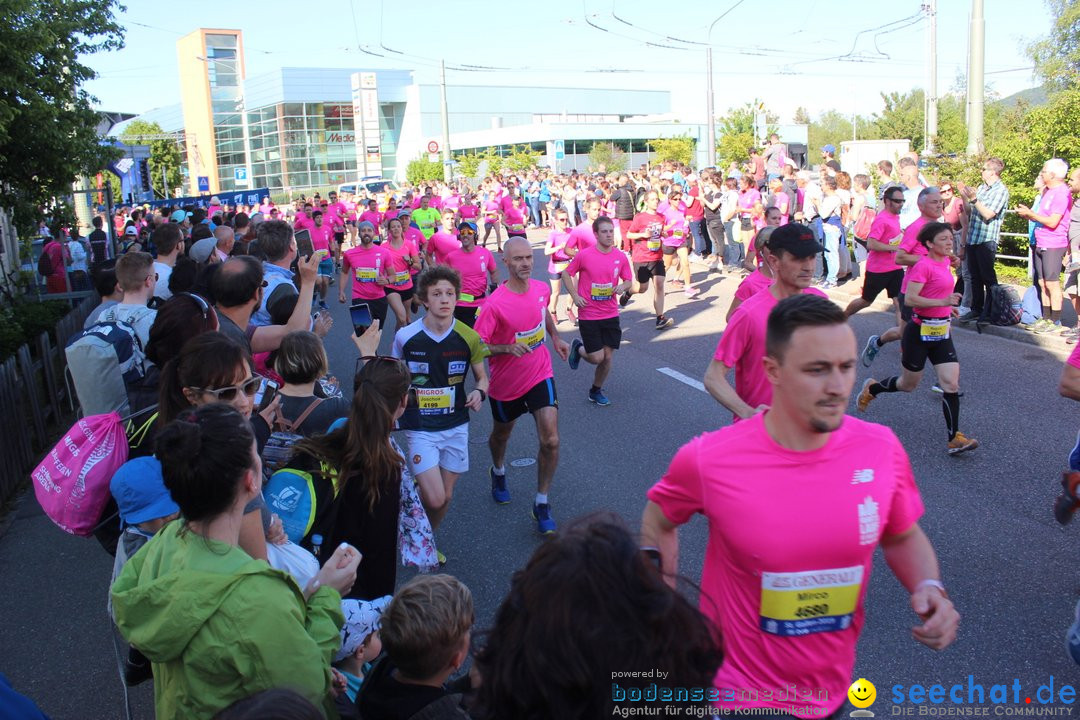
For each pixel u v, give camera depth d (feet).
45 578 19.15
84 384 14.42
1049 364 30.27
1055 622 14.30
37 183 39.17
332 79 229.25
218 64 246.88
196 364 11.32
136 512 10.56
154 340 13.35
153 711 13.84
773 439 7.73
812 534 7.57
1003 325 35.09
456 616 8.79
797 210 53.93
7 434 24.86
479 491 22.26
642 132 214.28
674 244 49.24
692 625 5.61
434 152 133.59
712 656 5.79
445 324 16.88
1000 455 22.00
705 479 7.83
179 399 11.82
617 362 35.42
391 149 244.83
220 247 28.81
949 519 18.51
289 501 11.46
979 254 35.42
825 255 48.44
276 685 7.84
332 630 9.36
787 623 7.72
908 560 8.26
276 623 7.91
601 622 5.29
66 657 15.65
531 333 19.20
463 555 18.44
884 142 75.87
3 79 33.09
